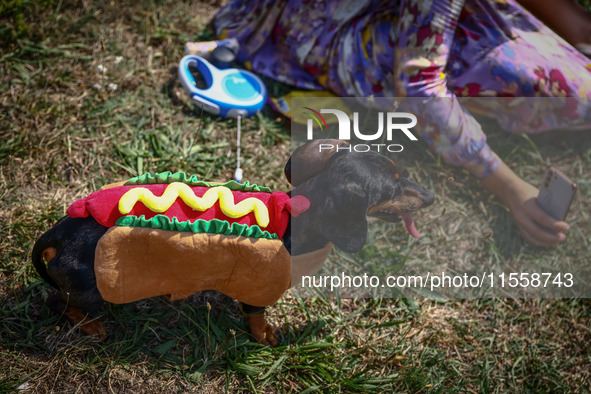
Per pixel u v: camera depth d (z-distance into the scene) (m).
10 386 1.39
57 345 1.46
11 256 1.57
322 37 1.88
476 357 1.58
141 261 1.33
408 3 1.67
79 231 1.32
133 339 1.48
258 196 1.37
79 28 2.00
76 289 1.33
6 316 1.49
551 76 1.76
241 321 1.53
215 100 1.84
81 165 1.75
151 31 2.03
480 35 1.79
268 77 1.97
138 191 1.32
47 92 1.87
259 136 1.87
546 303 1.67
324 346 1.51
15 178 1.70
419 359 1.55
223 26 2.02
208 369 1.47
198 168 1.76
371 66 1.83
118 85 1.91
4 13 1.95
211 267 1.33
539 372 1.57
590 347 1.62
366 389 1.47
